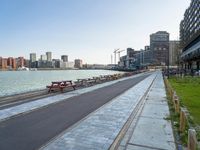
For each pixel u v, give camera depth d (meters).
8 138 8.52
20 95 19.50
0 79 78.12
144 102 16.50
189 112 13.68
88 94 21.42
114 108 14.11
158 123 10.50
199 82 39.50
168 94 21.09
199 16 97.00
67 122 10.82
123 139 8.34
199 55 82.94
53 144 7.83
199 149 7.37
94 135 8.76
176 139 8.33
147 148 7.52
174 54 186.38
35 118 11.56
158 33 194.50
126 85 32.25
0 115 12.01
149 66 189.88
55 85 23.14
